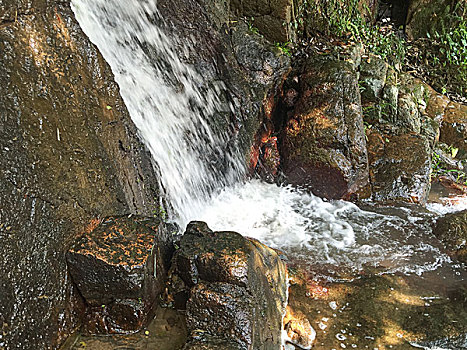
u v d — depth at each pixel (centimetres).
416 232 533
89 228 342
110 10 472
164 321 337
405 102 723
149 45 527
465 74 887
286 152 616
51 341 297
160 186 468
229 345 300
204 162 567
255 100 622
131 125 419
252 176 635
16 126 283
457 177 704
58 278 308
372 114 693
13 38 288
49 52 319
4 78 278
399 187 605
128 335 324
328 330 389
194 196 541
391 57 843
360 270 468
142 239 339
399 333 387
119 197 382
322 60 647
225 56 608
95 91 365
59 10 340
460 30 890
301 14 731
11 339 267
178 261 347
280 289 395
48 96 311
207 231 372
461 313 408
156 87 523
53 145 311
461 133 780
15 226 279
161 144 498
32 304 285
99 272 315
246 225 539
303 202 591
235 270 326
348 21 767
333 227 541
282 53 651
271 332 340
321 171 588
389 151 638
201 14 570
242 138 614
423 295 433
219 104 597
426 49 933
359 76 705
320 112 602
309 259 483
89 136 349
